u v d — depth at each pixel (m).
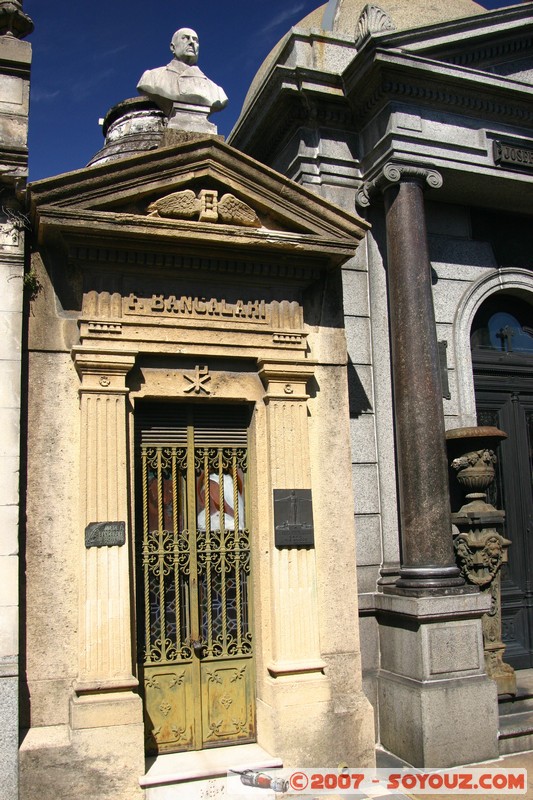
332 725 5.84
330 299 6.59
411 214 7.02
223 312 6.13
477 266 8.16
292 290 6.40
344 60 7.83
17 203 5.66
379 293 7.40
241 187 6.12
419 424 6.67
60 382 5.68
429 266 7.04
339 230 6.32
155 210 5.86
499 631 6.88
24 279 5.62
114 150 7.48
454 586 6.36
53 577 5.43
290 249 6.14
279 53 8.04
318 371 6.45
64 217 5.45
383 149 7.22
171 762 5.56
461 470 7.10
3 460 5.32
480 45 7.74
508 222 8.51
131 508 5.68
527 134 7.85
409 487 6.65
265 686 5.88
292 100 7.48
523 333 8.70
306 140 7.57
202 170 6.01
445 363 7.73
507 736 6.26
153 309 5.93
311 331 6.48
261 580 6.02
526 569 8.16
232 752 5.78
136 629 5.71
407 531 6.62
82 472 5.53
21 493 5.44
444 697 6.02
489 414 8.36
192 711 5.86
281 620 5.87
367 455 7.11
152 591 5.93
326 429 6.39
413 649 6.21
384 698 6.50
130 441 5.77
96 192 5.62
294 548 6.02
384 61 6.95
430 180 7.14
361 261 7.45
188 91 6.54
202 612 6.07
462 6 8.97
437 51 7.46
